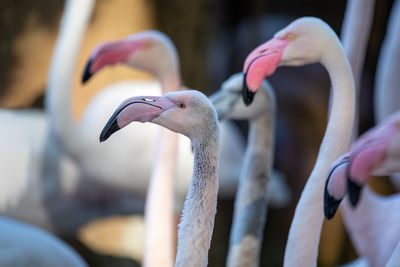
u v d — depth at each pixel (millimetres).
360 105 11281
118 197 9312
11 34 10289
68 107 8195
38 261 6348
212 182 3070
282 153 11328
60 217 9148
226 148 9047
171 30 10477
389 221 5047
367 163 2617
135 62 4695
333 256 10188
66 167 8945
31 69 10414
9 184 8867
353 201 2631
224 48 12180
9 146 8898
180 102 3049
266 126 4465
